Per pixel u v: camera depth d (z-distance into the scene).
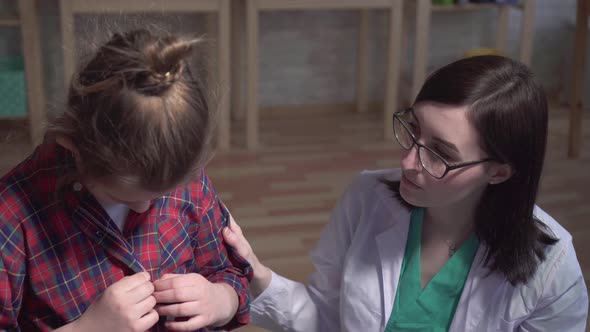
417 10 3.21
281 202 2.60
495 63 0.93
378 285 1.09
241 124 3.53
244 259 1.00
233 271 0.99
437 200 0.95
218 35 3.08
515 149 0.92
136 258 0.86
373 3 3.13
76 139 0.72
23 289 0.81
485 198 1.00
